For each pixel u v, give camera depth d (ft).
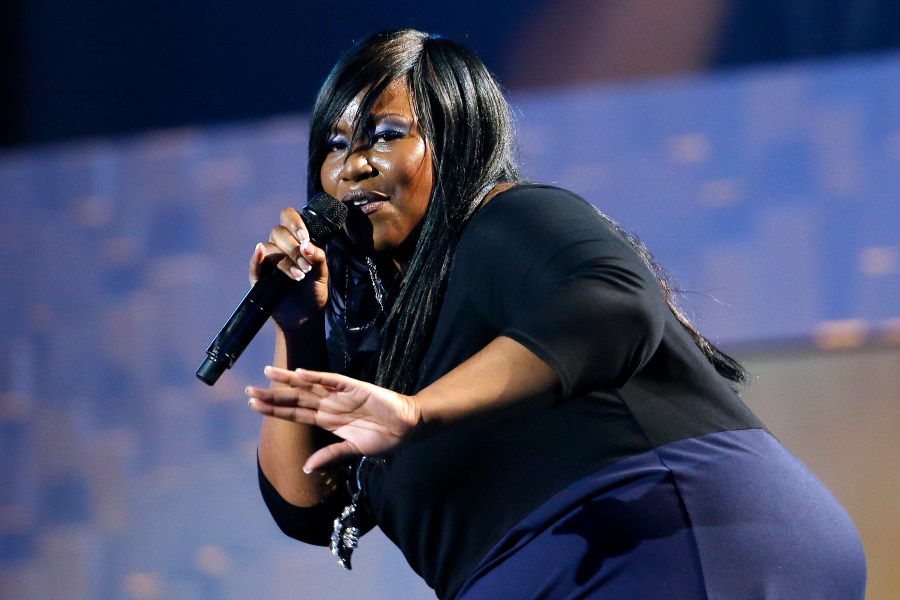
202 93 40.98
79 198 40.68
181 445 37.93
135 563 37.42
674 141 36.68
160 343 39.17
